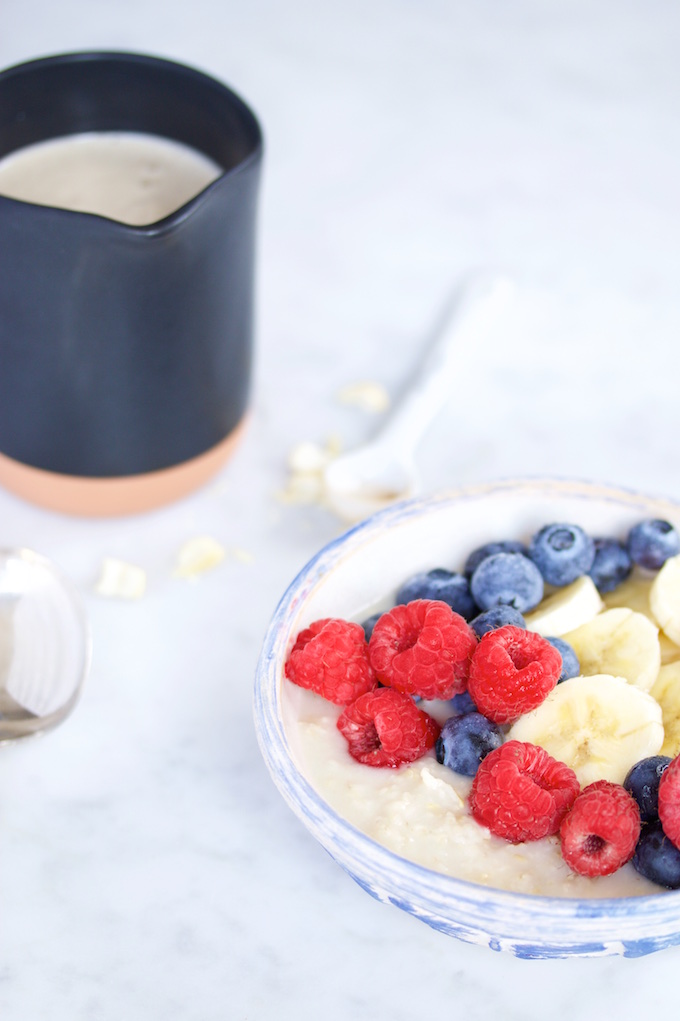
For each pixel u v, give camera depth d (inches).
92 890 21.3
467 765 20.4
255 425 26.2
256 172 22.2
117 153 24.1
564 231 29.4
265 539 24.9
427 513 21.9
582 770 20.5
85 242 21.2
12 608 23.1
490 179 30.3
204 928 21.1
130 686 23.2
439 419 26.4
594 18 34.3
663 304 28.3
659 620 21.6
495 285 27.5
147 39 31.9
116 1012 20.4
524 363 27.3
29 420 23.1
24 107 23.6
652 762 20.1
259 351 27.2
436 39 33.3
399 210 29.7
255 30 32.9
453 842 19.8
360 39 33.1
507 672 20.2
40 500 24.4
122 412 23.0
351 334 27.6
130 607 24.0
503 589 21.6
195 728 22.8
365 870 19.2
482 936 19.3
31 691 22.7
